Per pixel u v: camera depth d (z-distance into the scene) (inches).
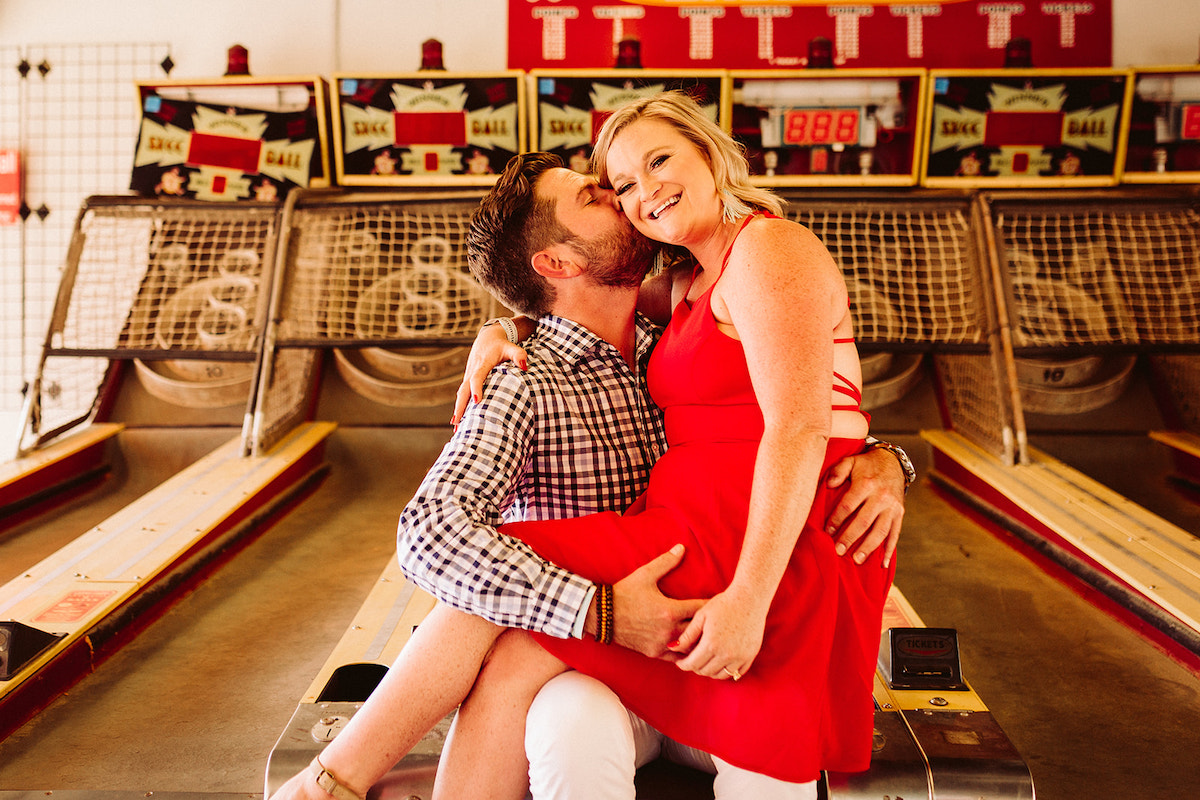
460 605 49.0
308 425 154.9
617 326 61.7
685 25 206.1
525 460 55.3
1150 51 202.8
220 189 181.5
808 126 179.8
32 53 212.8
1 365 217.0
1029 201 159.8
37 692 79.4
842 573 51.3
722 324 52.3
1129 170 181.6
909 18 203.3
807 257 49.3
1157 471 143.7
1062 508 117.3
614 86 177.8
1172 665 87.8
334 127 179.9
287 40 210.7
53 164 215.5
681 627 47.3
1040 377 155.6
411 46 209.8
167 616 98.3
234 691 82.7
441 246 167.9
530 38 208.4
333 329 158.7
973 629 96.1
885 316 155.3
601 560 50.1
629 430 58.3
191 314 163.5
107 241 170.2
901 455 58.5
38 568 101.4
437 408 159.0
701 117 54.6
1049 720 78.6
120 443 154.3
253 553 116.5
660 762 58.4
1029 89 176.9
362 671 77.1
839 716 51.5
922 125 177.9
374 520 128.8
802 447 46.1
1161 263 159.6
